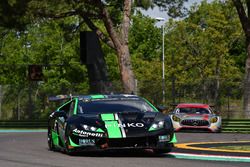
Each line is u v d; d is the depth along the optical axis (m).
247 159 44.53
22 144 62.50
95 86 111.19
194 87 105.25
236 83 102.31
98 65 122.06
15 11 111.31
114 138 42.88
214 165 40.19
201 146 58.75
